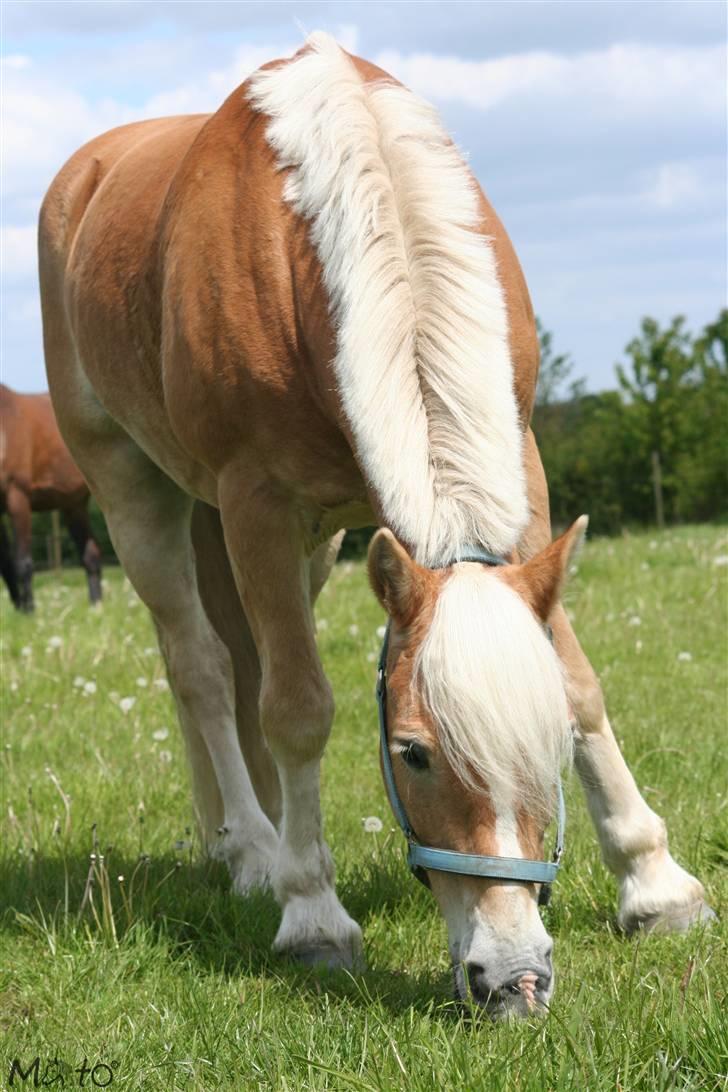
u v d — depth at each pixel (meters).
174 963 3.54
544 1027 2.58
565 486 33.25
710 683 6.73
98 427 4.84
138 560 4.59
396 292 3.21
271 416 3.59
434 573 2.84
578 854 4.11
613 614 8.59
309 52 3.88
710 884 3.89
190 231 3.85
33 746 6.16
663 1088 2.37
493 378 3.09
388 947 3.64
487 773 2.56
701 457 31.42
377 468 3.05
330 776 5.50
